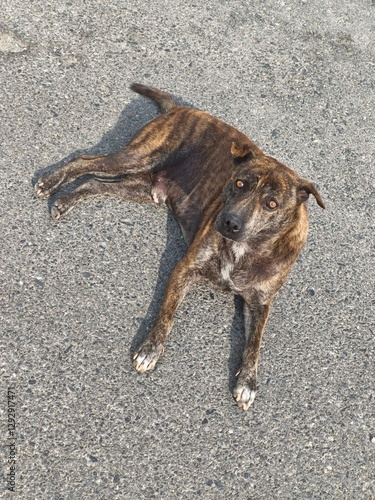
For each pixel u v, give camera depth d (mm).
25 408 1333
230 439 1387
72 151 1729
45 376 1379
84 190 1631
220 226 1414
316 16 2242
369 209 1839
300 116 1985
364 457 1428
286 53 2119
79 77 1874
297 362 1524
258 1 2223
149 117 1850
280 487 1354
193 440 1368
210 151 1628
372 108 2068
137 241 1622
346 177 1891
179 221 1649
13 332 1420
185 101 1913
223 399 1434
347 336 1591
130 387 1404
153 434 1357
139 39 2006
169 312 1482
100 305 1502
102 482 1285
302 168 1875
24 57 1870
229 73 2018
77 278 1528
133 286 1550
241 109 1946
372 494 1389
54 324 1451
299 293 1634
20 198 1615
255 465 1367
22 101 1784
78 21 1985
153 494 1292
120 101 1858
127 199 1679
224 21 2133
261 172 1418
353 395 1506
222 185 1576
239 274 1517
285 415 1443
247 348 1485
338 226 1779
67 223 1604
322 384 1506
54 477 1271
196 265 1530
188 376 1447
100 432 1337
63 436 1317
